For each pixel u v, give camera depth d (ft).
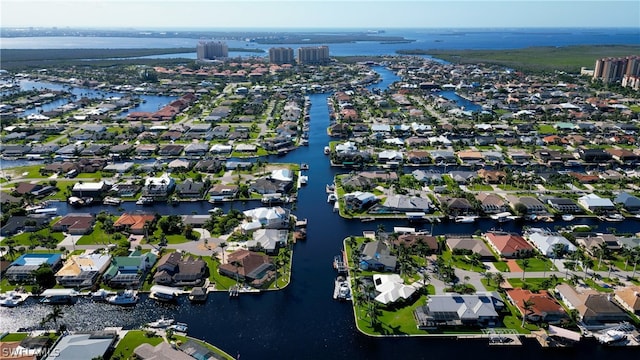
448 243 600.39
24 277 525.34
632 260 556.51
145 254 555.28
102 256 555.28
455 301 472.44
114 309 483.10
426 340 440.45
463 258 572.92
